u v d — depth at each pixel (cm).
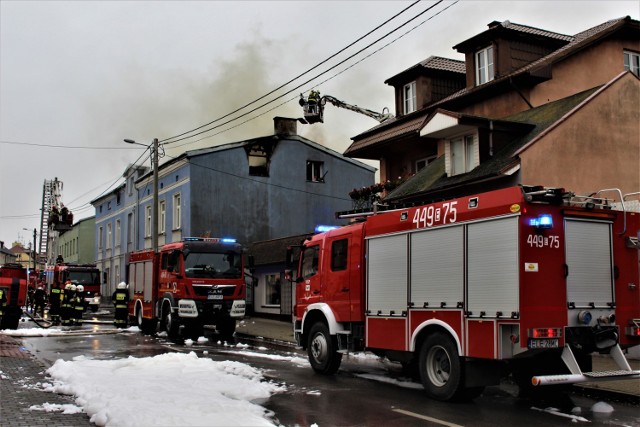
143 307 2172
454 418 791
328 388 1016
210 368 1136
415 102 2364
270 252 2723
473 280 863
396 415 806
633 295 895
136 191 4234
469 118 1634
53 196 7112
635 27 2009
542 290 809
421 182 1909
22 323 2488
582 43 1948
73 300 2434
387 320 1025
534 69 1841
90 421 699
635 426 752
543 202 827
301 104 2439
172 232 3466
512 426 747
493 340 823
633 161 1636
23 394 854
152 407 727
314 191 3506
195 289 1912
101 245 5184
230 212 3300
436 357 930
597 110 1609
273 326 2414
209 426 646
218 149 3306
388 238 1043
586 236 865
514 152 1534
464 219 889
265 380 1097
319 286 1220
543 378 770
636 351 1252
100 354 1444
